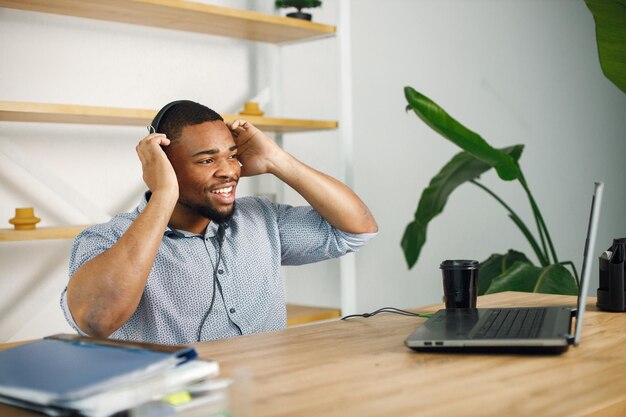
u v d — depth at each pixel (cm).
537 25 411
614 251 158
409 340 120
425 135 390
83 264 152
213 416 81
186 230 176
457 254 396
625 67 267
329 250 195
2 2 244
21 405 89
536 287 250
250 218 187
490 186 403
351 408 89
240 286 177
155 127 170
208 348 129
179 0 252
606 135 415
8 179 255
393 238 377
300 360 117
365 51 360
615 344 124
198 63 306
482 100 401
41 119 243
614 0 258
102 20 272
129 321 167
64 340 110
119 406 86
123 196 286
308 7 298
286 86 334
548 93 416
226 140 172
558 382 100
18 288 259
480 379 102
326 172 345
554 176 413
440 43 389
